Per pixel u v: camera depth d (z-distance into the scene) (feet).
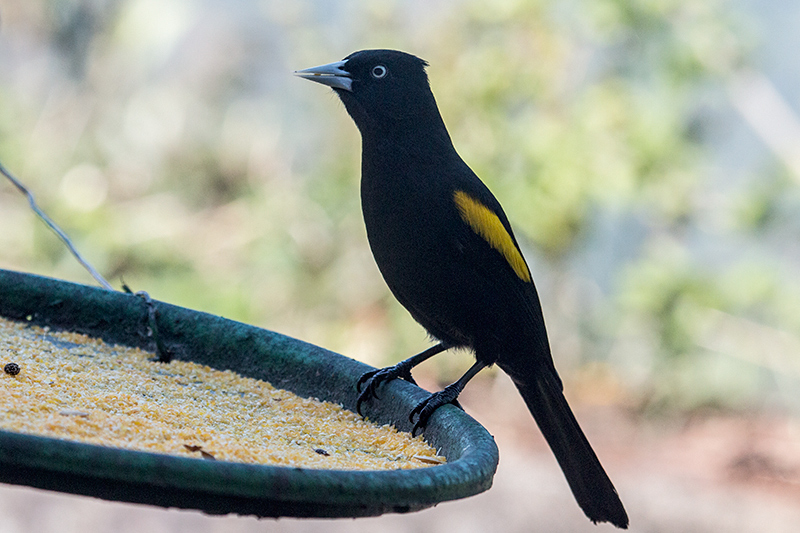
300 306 45.21
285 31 49.47
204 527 34.99
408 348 43.70
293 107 49.03
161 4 50.62
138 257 45.88
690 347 43.09
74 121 49.55
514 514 35.86
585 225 43.50
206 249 47.26
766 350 43.29
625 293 42.86
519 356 20.84
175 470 9.75
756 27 43.88
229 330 17.66
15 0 49.83
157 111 50.34
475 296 19.90
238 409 15.30
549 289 45.09
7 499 34.37
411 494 10.75
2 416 11.56
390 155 19.65
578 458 21.36
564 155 41.27
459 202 19.53
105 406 13.28
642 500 36.04
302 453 13.33
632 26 41.93
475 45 43.45
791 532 34.40
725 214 42.98
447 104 42.70
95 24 50.70
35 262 45.83
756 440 41.42
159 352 17.10
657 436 42.47
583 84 43.80
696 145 43.93
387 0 45.14
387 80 19.81
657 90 42.70
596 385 45.68
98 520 34.58
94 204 46.88
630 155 41.63
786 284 42.86
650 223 45.24
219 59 52.85
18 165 47.42
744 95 44.21
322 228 45.21
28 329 17.38
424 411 15.48
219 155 49.65
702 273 42.86
